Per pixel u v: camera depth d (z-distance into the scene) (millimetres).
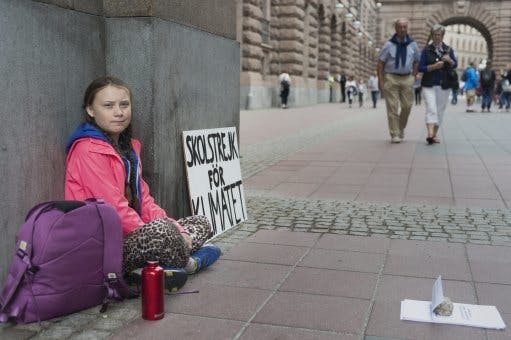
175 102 4207
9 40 2992
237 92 5492
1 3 2928
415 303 3197
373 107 27859
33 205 3246
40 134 3270
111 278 3062
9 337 2770
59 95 3412
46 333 2820
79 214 2904
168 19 4035
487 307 3146
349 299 3283
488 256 4066
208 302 3230
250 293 3369
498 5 50875
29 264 2816
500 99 25109
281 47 27328
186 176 4352
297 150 10000
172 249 3311
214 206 4652
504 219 5117
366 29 53094
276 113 21438
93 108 3328
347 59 42500
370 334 2842
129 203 3521
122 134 3541
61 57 3418
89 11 3680
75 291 2967
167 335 2820
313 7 30844
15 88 3057
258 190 6547
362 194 6281
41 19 3225
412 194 6258
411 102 10594
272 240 4484
